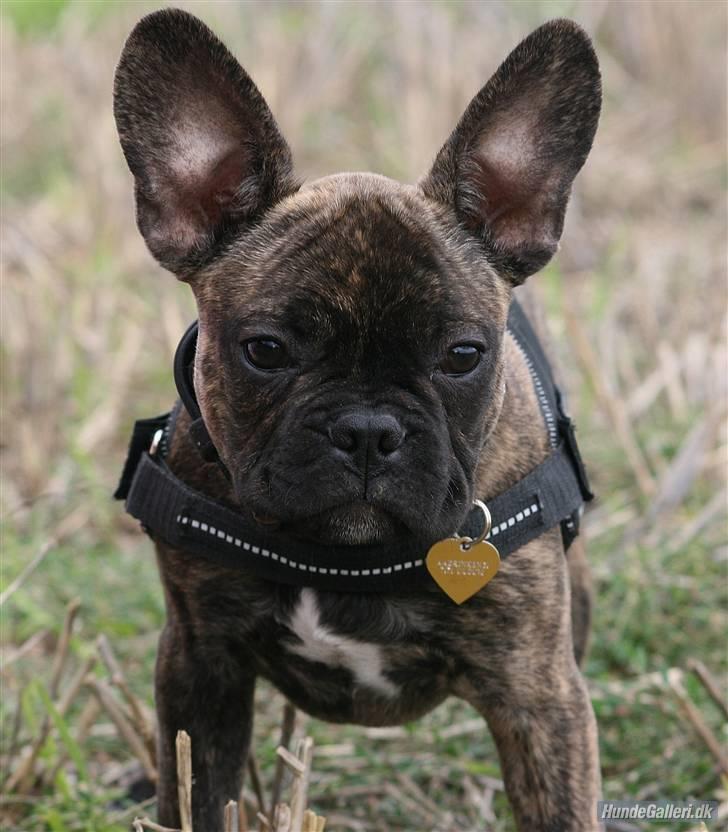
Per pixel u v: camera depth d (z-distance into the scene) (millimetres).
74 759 5227
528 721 4410
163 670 4578
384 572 4211
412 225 4055
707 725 5738
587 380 8062
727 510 7316
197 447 4305
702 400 8281
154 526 4391
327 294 3916
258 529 4168
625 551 7023
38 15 12695
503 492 4340
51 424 8133
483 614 4316
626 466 7820
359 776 5668
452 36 11531
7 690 6117
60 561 7008
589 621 5570
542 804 4383
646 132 11898
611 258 9836
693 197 11234
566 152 4410
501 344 4230
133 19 11961
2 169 11344
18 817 5309
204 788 4566
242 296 4070
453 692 4559
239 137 4309
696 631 6566
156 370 8695
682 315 9000
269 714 6070
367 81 11758
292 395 3936
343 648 4375
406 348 3939
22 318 8695
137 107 4258
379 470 3850
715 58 12094
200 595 4406
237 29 11703
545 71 4352
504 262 4402
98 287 9250
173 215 4305
